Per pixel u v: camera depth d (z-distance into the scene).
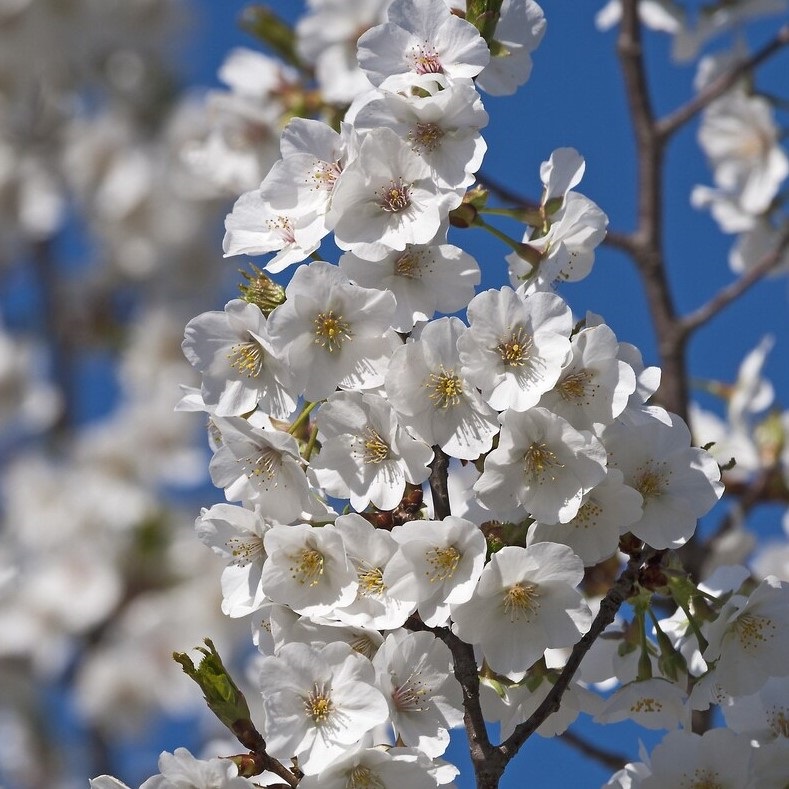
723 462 1.67
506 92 1.35
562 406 1.30
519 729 1.27
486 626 1.29
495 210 1.33
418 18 1.32
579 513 1.30
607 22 1.84
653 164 1.64
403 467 1.30
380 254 1.30
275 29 1.88
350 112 1.32
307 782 1.27
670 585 1.32
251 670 1.38
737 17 1.85
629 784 1.33
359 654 1.28
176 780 1.28
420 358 1.29
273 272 1.31
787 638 1.32
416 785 1.27
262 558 1.31
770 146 1.87
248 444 1.31
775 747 1.32
